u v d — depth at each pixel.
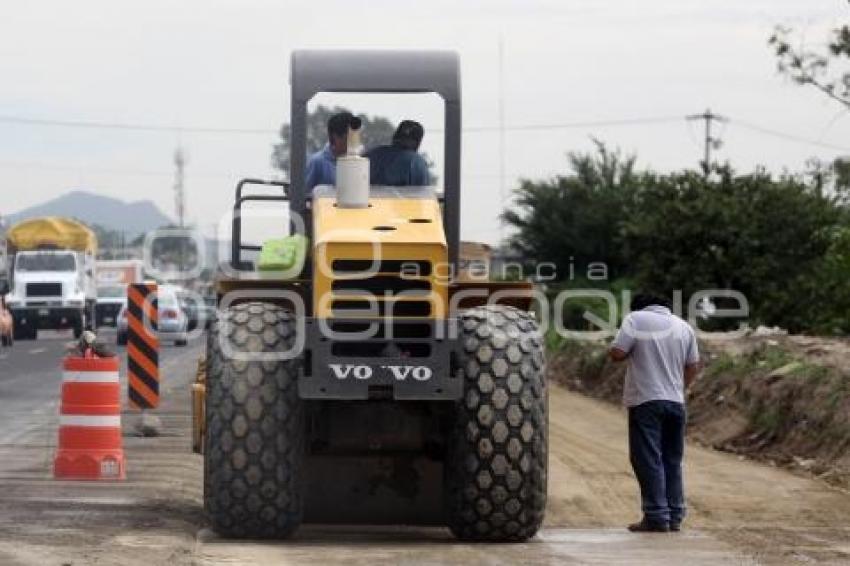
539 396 24.23
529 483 24.16
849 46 59.44
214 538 24.39
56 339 124.88
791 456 39.66
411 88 25.64
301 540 24.89
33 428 42.94
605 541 25.61
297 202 25.66
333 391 23.55
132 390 41.91
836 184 78.06
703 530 27.56
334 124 26.00
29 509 26.62
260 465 23.80
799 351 50.06
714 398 48.47
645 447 27.58
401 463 25.64
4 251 121.81
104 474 31.23
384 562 22.38
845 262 67.81
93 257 128.00
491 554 23.47
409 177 25.95
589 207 103.31
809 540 25.89
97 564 20.97
